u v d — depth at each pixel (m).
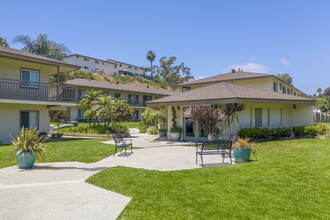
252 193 4.67
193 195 4.59
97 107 18.41
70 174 6.39
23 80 14.17
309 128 15.12
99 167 7.28
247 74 27.80
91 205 4.20
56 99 15.98
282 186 5.07
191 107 12.60
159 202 4.28
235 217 3.64
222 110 13.04
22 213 3.85
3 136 14.10
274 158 8.19
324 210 3.86
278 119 15.89
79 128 19.23
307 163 7.26
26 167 7.14
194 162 7.99
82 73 50.19
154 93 46.78
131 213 3.85
